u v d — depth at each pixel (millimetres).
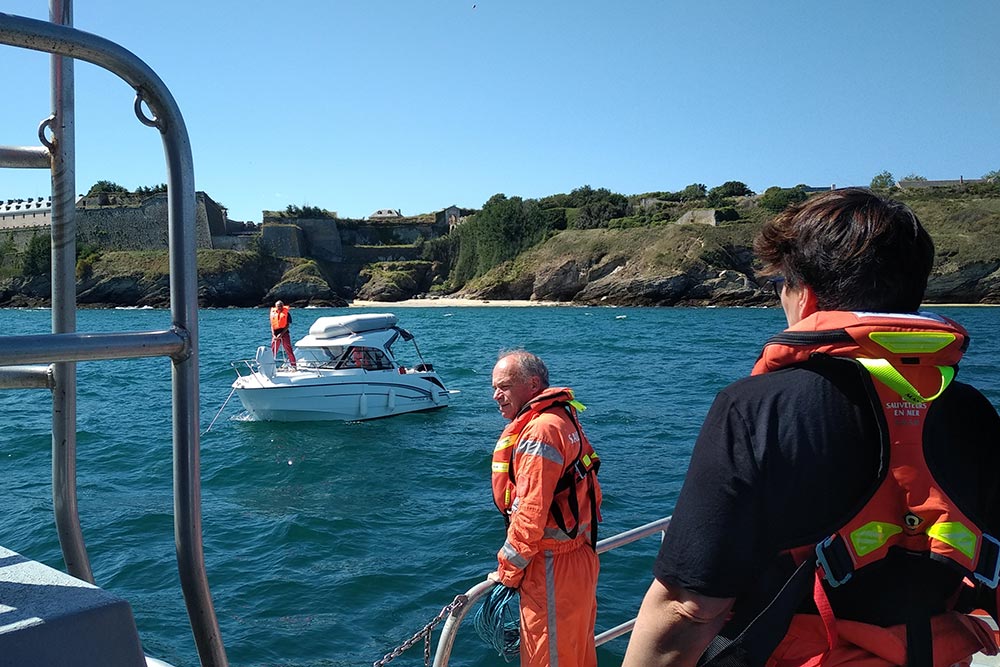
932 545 1361
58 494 1803
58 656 1272
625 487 12680
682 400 23266
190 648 6945
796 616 1443
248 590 8453
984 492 1493
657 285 98062
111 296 100688
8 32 1285
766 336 50781
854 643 1403
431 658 6746
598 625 7207
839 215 1583
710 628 1453
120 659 1341
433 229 143250
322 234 127688
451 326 64625
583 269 107375
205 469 14844
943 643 1432
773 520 1412
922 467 1384
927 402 1408
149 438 16906
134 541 9812
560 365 33906
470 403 23203
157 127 1516
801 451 1404
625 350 41188
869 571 1390
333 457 15844
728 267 98312
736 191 138000
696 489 1461
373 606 7996
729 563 1405
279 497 12734
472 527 10672
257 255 115062
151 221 108688
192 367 1526
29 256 82812
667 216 120125
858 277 1541
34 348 1298
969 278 82938
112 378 29125
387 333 21266
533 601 3389
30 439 15859
